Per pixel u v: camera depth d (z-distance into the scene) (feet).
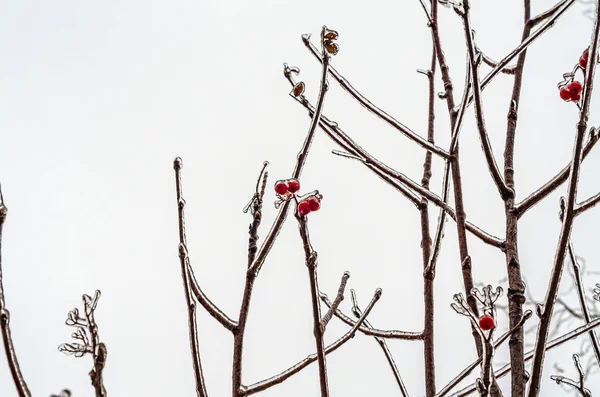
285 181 4.15
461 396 4.31
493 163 4.43
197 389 4.12
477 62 4.42
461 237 4.42
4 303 3.96
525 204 4.41
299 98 4.48
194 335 4.16
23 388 3.91
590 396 4.38
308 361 4.26
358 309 4.73
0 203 4.01
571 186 4.19
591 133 4.42
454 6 4.44
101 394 3.93
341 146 4.56
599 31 4.23
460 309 4.04
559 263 4.17
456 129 4.56
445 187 4.57
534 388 4.12
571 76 4.40
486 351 4.01
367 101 4.55
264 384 4.19
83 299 4.01
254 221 4.23
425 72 4.96
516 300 4.29
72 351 3.97
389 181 4.66
